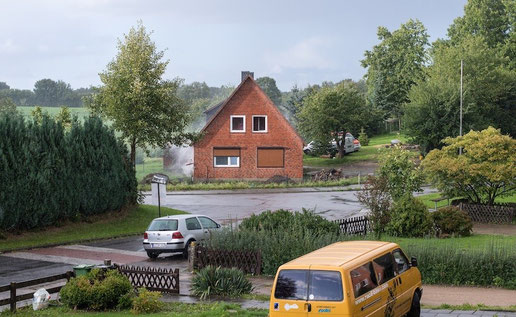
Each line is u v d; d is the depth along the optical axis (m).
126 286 16.30
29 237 28.89
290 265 11.49
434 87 62.91
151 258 25.31
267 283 19.70
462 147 34.59
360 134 82.56
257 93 60.59
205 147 60.72
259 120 60.78
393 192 30.89
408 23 94.50
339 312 10.88
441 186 34.12
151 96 40.19
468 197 34.69
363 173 60.31
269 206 41.62
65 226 31.44
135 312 15.27
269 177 60.59
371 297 11.70
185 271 22.25
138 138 40.91
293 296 11.27
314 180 58.34
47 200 29.86
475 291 17.70
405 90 92.12
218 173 60.88
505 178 31.89
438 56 76.88
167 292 18.08
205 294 17.48
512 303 15.84
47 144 30.56
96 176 33.25
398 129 96.12
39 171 29.55
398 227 27.44
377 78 94.69
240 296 17.61
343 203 42.84
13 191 28.17
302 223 23.61
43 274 21.86
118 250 27.27
